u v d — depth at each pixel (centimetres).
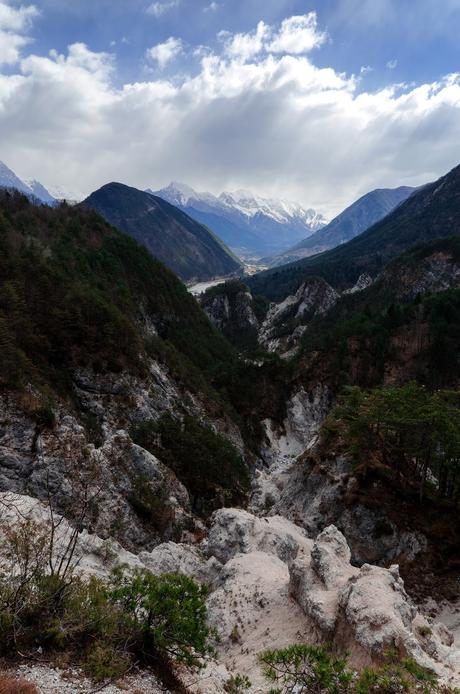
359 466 4384
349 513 4141
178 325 12938
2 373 4328
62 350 6488
